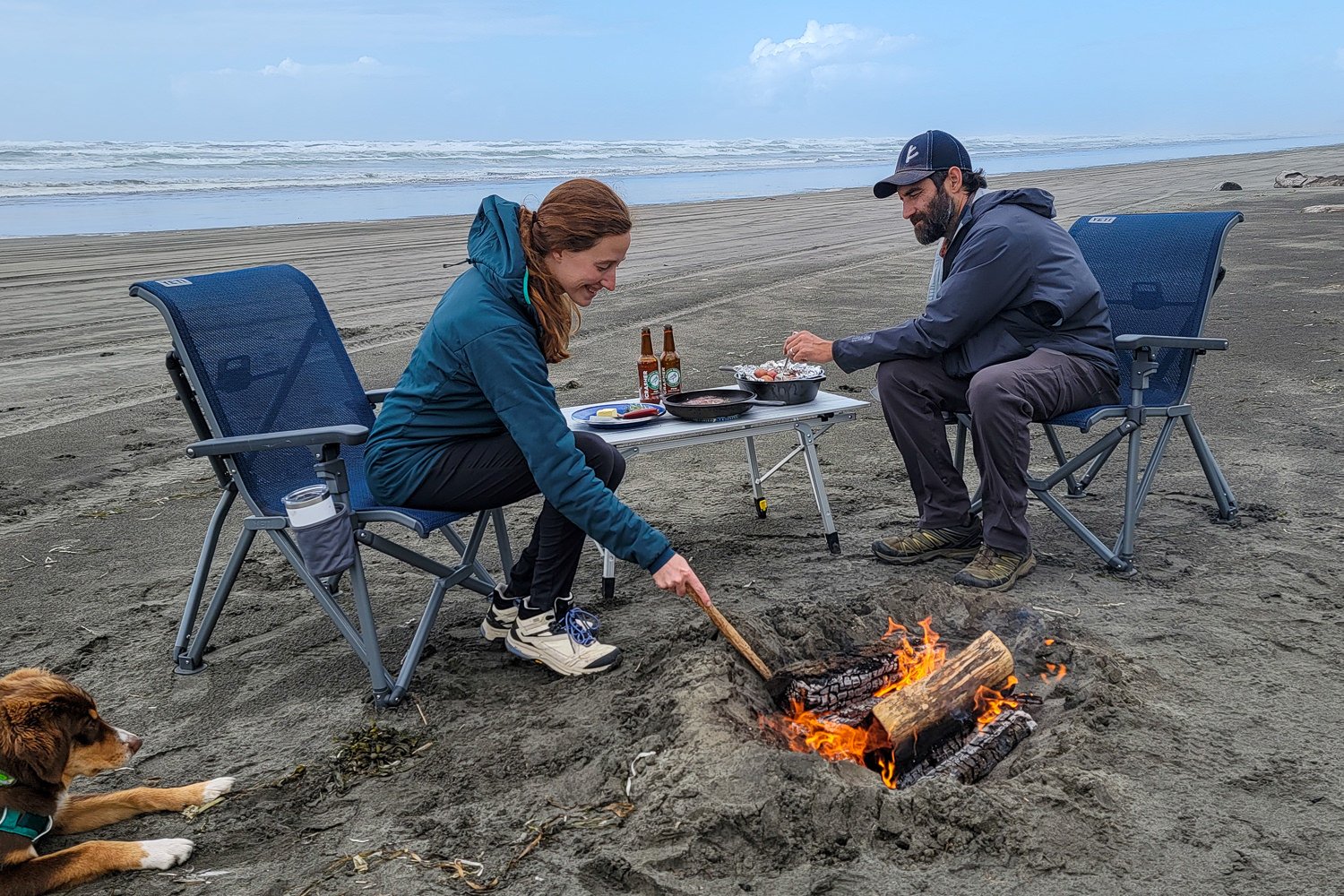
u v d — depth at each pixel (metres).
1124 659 3.11
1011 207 3.96
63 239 18.80
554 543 3.17
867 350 4.03
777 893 2.21
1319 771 2.57
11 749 2.35
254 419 3.42
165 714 3.16
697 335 9.23
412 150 62.88
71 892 2.36
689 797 2.44
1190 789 2.50
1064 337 3.96
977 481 5.06
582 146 77.06
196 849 2.50
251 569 4.32
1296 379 6.72
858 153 77.00
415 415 3.11
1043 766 2.58
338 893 2.29
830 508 4.51
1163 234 4.34
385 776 2.76
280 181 38.91
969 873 2.25
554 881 2.29
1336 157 50.66
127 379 8.25
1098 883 2.20
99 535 4.78
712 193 33.59
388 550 3.22
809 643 3.25
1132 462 3.91
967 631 3.36
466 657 3.41
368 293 12.46
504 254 2.94
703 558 4.22
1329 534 4.15
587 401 6.84
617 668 3.22
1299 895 2.14
